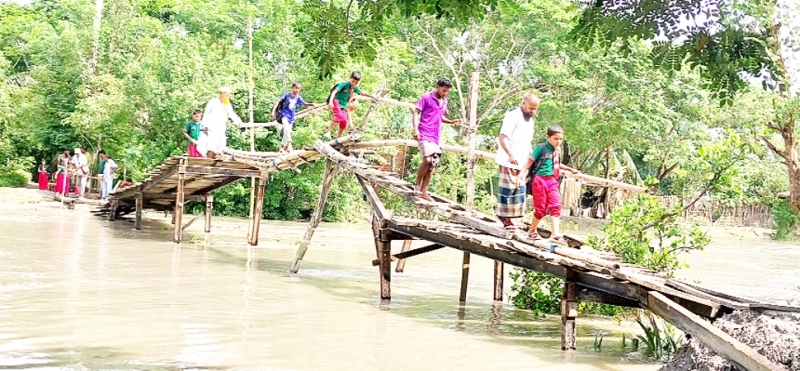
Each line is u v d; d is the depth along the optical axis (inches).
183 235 750.5
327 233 924.0
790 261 912.9
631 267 325.4
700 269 725.3
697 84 1222.3
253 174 681.6
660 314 268.2
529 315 404.5
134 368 243.0
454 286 506.0
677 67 274.5
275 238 793.6
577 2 289.1
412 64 1381.6
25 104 1275.8
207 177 722.8
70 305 342.3
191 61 1082.7
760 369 214.4
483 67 1408.7
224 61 1119.0
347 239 845.2
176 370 243.3
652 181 422.0
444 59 1354.6
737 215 1700.3
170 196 810.8
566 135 1291.8
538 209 340.5
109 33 1251.2
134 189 776.9
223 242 702.5
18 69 1582.2
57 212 924.6
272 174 1178.0
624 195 1386.6
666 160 1360.7
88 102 1131.9
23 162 1365.7
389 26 354.6
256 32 1240.8
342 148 528.4
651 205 403.9
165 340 284.7
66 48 1221.7
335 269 553.3
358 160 493.0
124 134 1198.3
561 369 279.1
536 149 340.5
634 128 1226.0
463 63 1390.3
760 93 858.8
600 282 302.0
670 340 320.8
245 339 295.4
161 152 1090.1
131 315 327.9
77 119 1167.6
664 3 261.6
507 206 354.9
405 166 1312.7
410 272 571.8
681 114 1298.0
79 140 1299.2
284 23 1209.4
